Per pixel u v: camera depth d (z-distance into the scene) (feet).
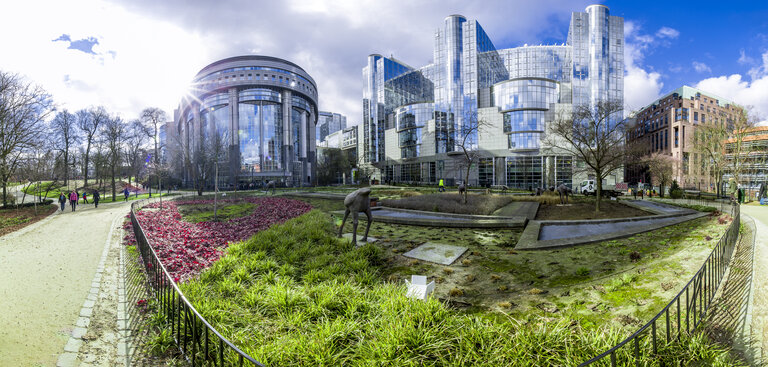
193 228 39.01
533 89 180.96
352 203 26.50
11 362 10.10
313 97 288.71
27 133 76.18
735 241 24.40
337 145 437.58
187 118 287.07
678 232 31.04
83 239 32.01
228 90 245.65
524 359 9.09
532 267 20.27
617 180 170.19
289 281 16.98
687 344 9.57
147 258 17.93
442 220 38.24
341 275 17.74
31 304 15.05
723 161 108.58
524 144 181.16
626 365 8.41
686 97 252.01
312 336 10.50
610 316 12.55
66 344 11.43
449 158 201.57
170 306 12.72
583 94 181.78
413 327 10.48
